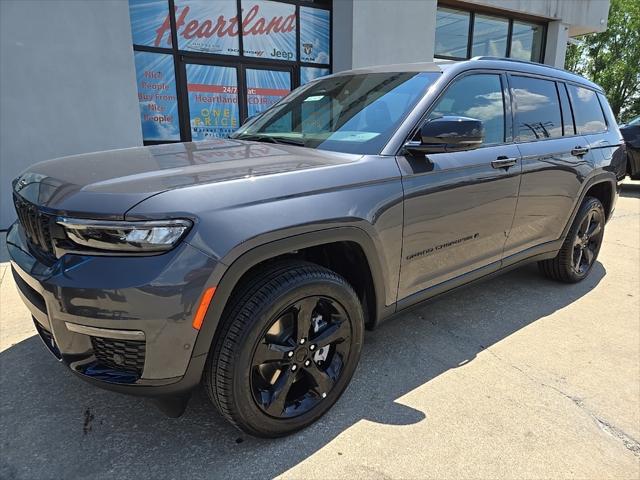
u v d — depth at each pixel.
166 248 1.62
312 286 1.96
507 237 3.12
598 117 4.14
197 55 7.66
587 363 2.79
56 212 1.72
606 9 13.39
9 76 5.48
